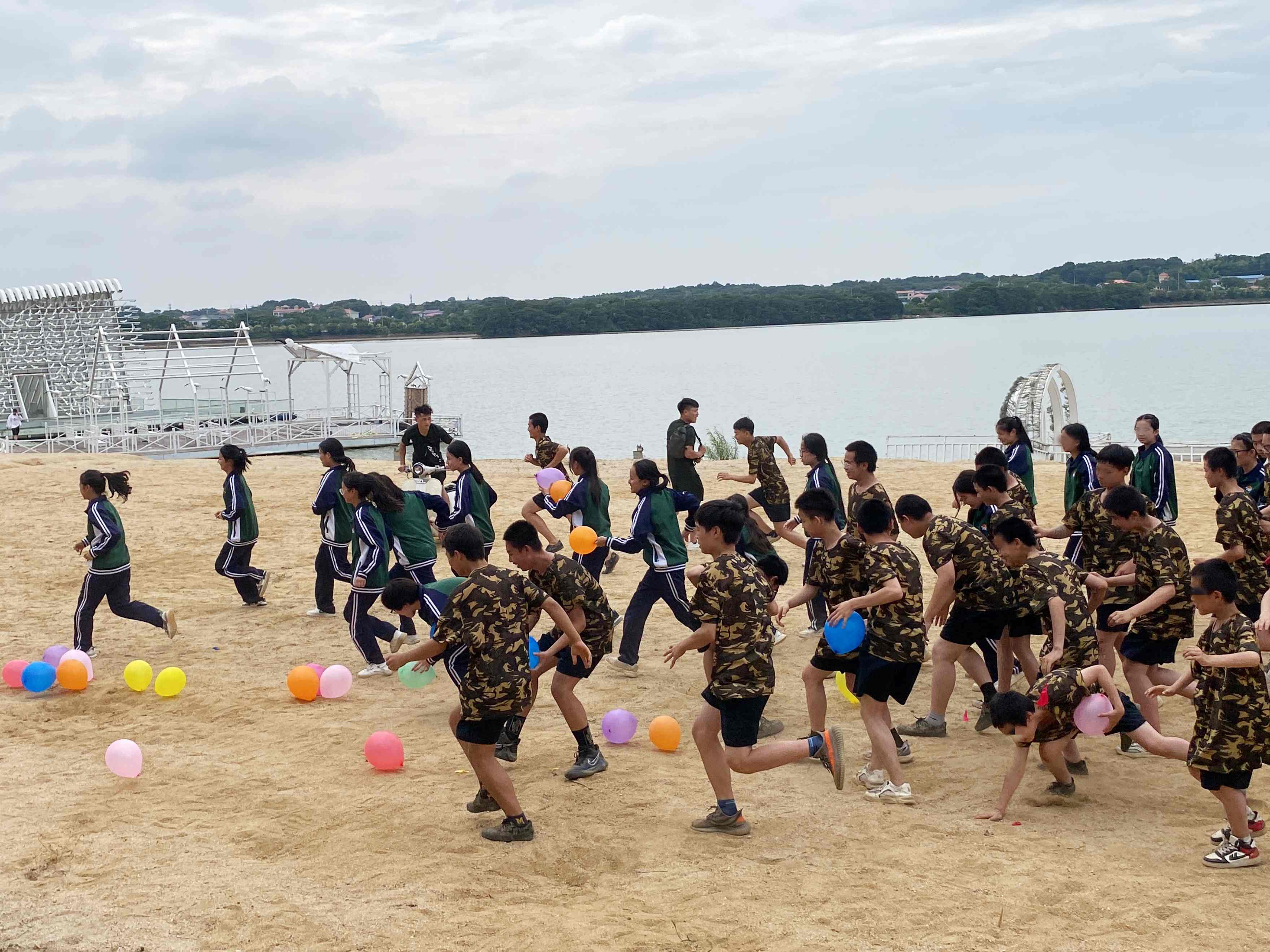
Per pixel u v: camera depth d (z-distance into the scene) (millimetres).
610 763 7684
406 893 5719
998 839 6285
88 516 10188
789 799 6980
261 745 8164
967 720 8398
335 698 9273
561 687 7297
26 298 49062
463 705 6227
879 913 5402
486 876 5930
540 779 7363
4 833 6562
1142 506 7352
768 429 66938
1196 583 5984
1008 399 32719
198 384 47000
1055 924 5266
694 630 9898
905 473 22078
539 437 13414
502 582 6254
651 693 9250
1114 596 7746
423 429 14922
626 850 6258
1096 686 6773
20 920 5445
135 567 14664
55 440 37375
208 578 14023
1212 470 8664
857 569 7117
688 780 7340
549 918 5406
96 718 8930
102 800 7117
